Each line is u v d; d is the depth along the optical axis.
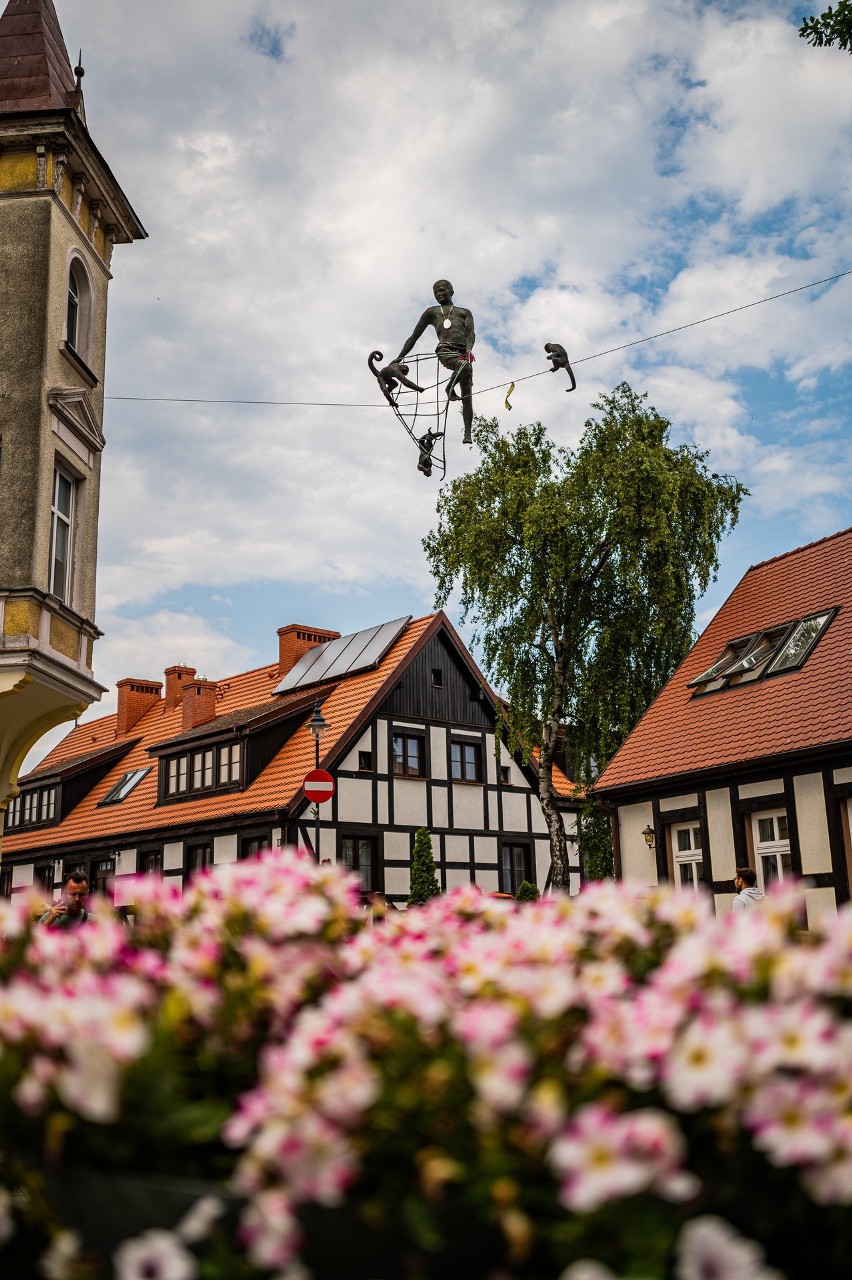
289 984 2.75
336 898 3.86
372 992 2.51
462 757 28.64
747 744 15.97
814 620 17.53
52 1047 2.41
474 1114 2.04
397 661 27.72
